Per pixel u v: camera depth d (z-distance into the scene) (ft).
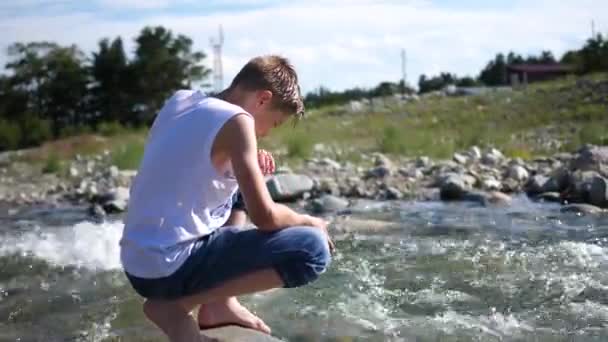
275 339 9.70
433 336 10.54
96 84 139.03
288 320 11.30
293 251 8.68
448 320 11.26
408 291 12.90
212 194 8.77
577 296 12.48
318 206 25.04
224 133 8.52
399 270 14.48
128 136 72.43
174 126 8.80
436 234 19.01
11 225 24.58
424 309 11.84
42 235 20.85
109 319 11.64
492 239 18.04
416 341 10.34
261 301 12.36
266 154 9.61
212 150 8.57
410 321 11.21
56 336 10.85
